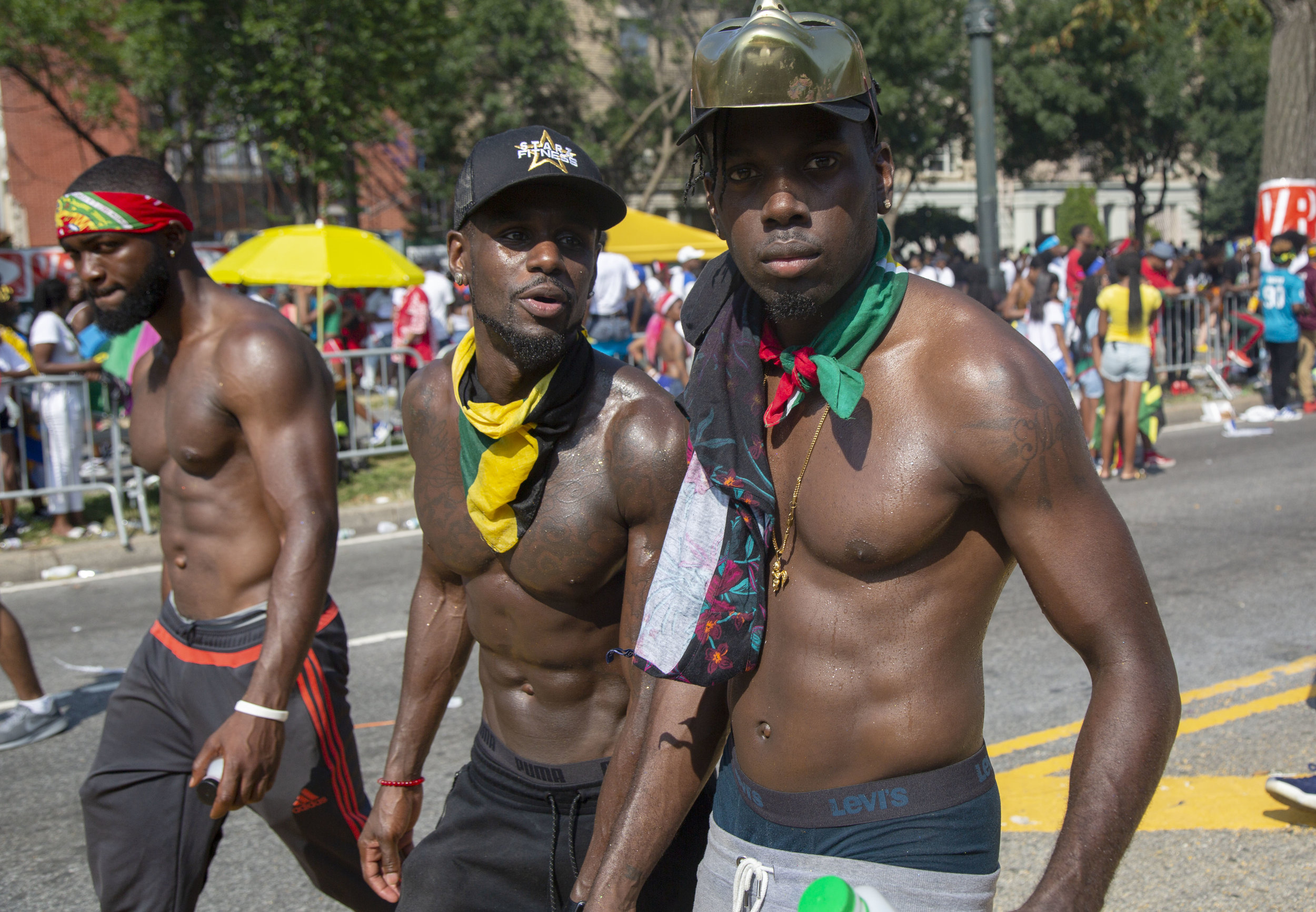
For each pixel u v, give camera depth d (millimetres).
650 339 12438
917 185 46188
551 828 2180
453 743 4625
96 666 5934
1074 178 53438
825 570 1564
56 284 9312
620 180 31969
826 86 1438
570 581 2070
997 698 4762
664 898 2109
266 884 3525
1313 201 13719
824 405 1585
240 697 2635
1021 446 1393
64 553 8312
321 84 18422
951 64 31266
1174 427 12719
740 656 1641
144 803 2656
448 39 21469
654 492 1988
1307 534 7289
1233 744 4121
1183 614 5754
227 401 2635
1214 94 39156
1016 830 3566
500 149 1940
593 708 2170
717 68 1467
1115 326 9594
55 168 25453
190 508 2727
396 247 21391
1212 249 18078
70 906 3430
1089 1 21609
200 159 23172
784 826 1604
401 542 8812
